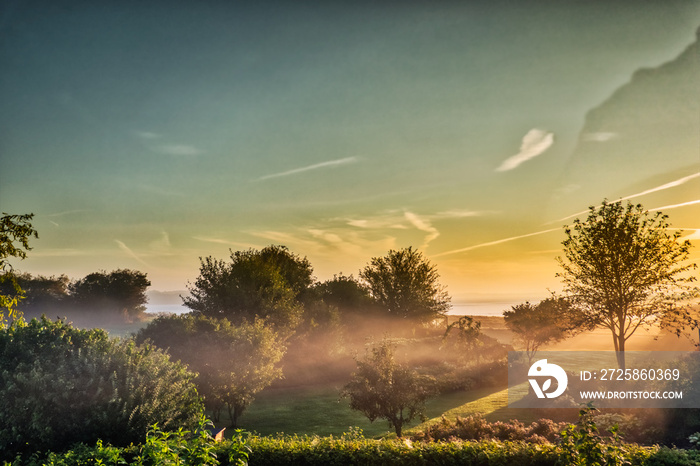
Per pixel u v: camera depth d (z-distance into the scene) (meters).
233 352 19.58
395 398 15.35
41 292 80.00
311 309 36.97
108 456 7.96
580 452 7.47
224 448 9.02
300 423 19.31
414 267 53.09
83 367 11.20
